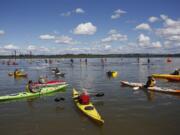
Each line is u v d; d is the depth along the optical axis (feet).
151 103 63.62
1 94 81.35
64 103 64.90
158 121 48.55
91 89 88.22
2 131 44.45
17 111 57.93
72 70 192.44
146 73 153.48
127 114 53.47
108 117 51.42
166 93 77.25
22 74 143.64
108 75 142.72
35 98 72.74
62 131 43.68
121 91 82.12
